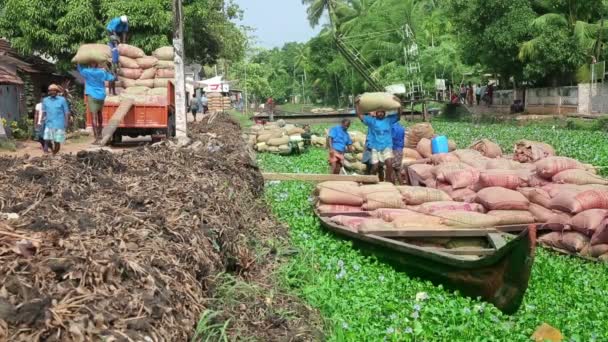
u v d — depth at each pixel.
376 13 53.56
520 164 12.89
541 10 39.56
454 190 11.77
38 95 29.23
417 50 48.91
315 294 6.90
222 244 7.06
